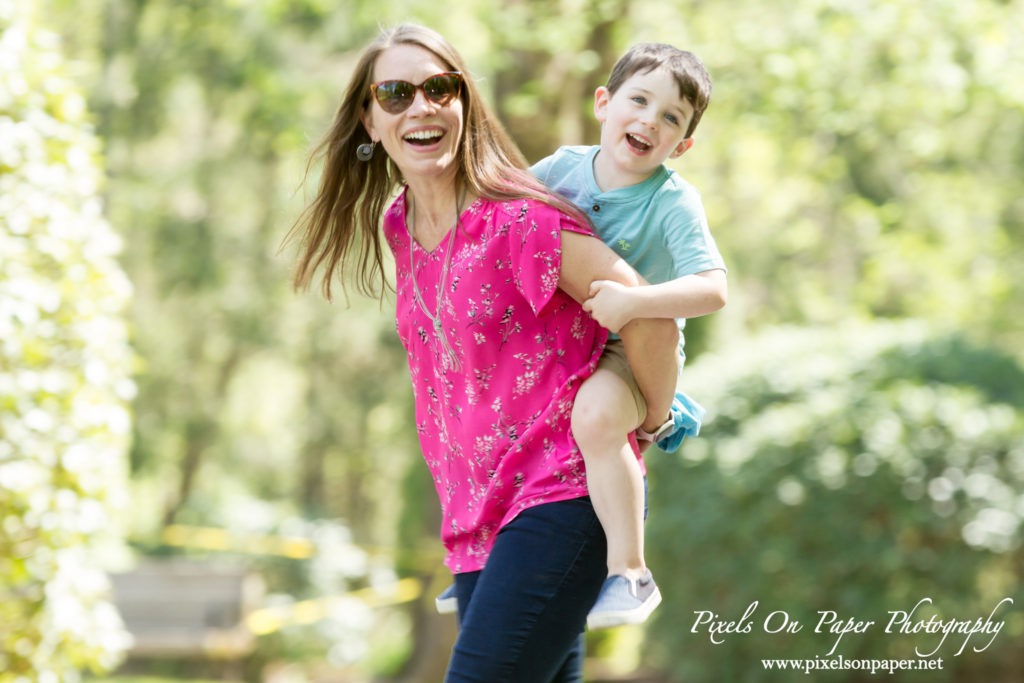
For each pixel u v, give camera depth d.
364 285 4.90
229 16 18.31
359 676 20.36
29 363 6.77
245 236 25.64
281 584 21.69
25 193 6.73
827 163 18.36
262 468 33.03
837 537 11.60
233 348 27.72
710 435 12.76
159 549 21.56
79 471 7.04
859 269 26.48
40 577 7.02
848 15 14.27
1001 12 14.30
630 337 4.09
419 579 20.59
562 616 4.03
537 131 13.86
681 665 12.75
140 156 24.56
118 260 24.62
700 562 12.45
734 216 23.89
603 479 4.05
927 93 15.05
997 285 23.20
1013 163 21.92
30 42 7.14
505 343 4.17
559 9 13.67
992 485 11.27
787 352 13.12
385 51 4.29
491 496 4.23
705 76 4.29
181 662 16.94
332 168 4.64
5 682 6.92
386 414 30.17
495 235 4.12
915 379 12.20
